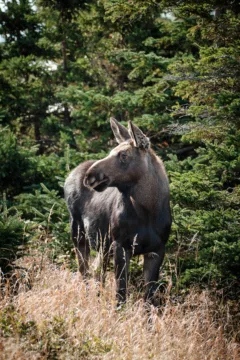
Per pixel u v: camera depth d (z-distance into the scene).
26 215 37.50
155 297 24.16
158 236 24.20
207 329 22.95
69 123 53.75
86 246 29.56
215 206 26.95
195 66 29.70
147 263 24.72
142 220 23.89
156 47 47.56
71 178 30.27
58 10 52.53
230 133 27.84
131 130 23.34
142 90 41.28
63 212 33.00
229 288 26.44
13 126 52.25
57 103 53.75
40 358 17.48
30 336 18.23
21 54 54.94
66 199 30.30
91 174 23.28
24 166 42.97
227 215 25.64
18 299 21.08
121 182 23.55
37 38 54.78
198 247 27.08
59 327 19.02
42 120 52.28
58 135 52.00
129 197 23.92
